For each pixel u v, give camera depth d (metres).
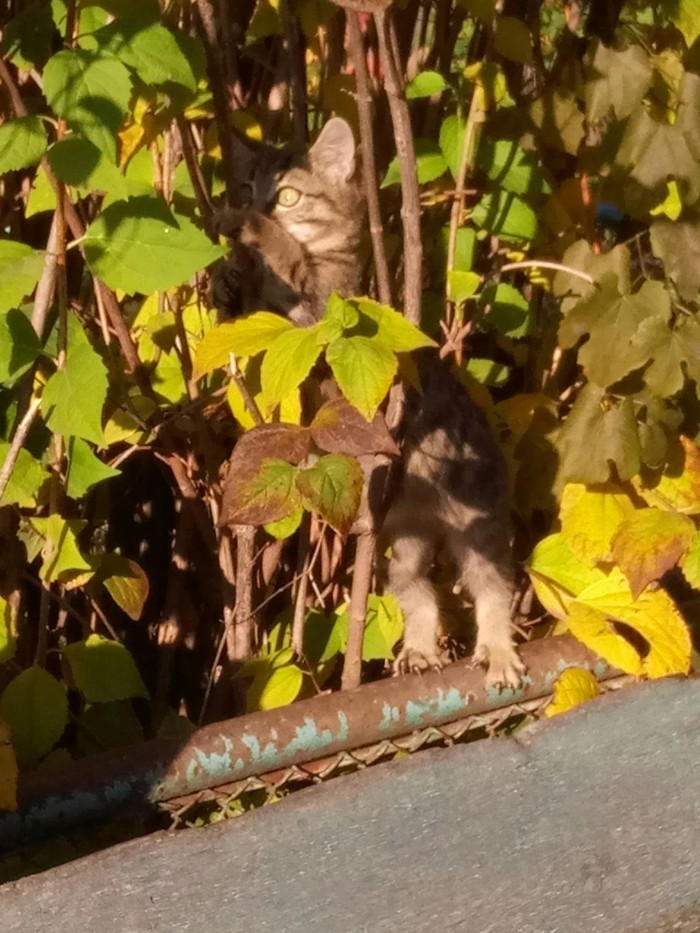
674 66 1.36
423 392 1.45
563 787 1.22
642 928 1.24
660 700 1.27
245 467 1.11
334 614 1.42
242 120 1.43
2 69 1.18
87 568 1.25
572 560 1.36
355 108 1.42
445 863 1.17
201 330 1.38
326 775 1.25
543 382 1.53
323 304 1.49
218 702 1.41
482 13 1.32
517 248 1.47
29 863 1.22
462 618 1.61
